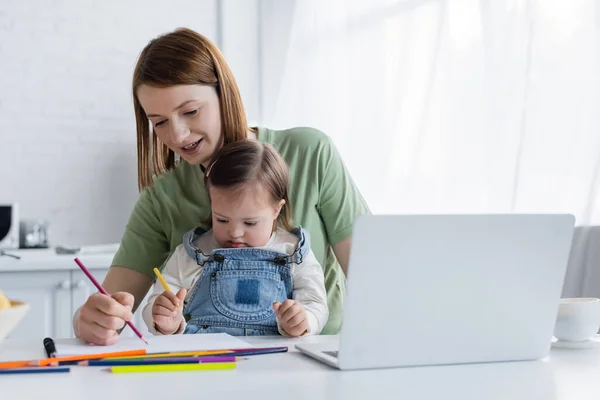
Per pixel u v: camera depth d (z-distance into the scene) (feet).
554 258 3.09
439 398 2.46
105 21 11.54
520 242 3.03
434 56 9.24
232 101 4.44
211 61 4.32
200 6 12.10
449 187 8.93
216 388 2.55
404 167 9.80
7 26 11.11
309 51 11.75
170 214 4.72
